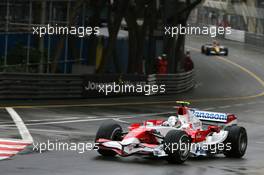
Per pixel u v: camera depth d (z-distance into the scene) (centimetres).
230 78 12319
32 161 2798
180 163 2942
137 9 8944
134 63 9181
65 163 2789
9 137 3538
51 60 8012
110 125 3000
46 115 4944
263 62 16150
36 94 6266
